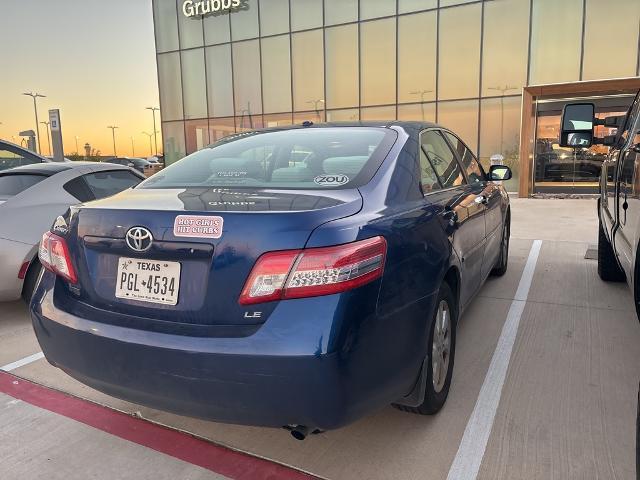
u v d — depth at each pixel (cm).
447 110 1493
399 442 254
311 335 185
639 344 360
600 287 496
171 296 205
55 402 304
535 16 1347
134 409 295
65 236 239
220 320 197
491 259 434
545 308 439
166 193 247
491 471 230
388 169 257
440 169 323
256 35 1750
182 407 205
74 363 228
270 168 273
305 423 193
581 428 260
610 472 226
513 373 321
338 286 189
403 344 219
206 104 1892
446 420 271
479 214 359
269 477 232
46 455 254
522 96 1338
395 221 226
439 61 1481
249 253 193
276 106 1761
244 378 189
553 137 1354
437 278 248
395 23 1524
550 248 683
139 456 252
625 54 1273
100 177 512
